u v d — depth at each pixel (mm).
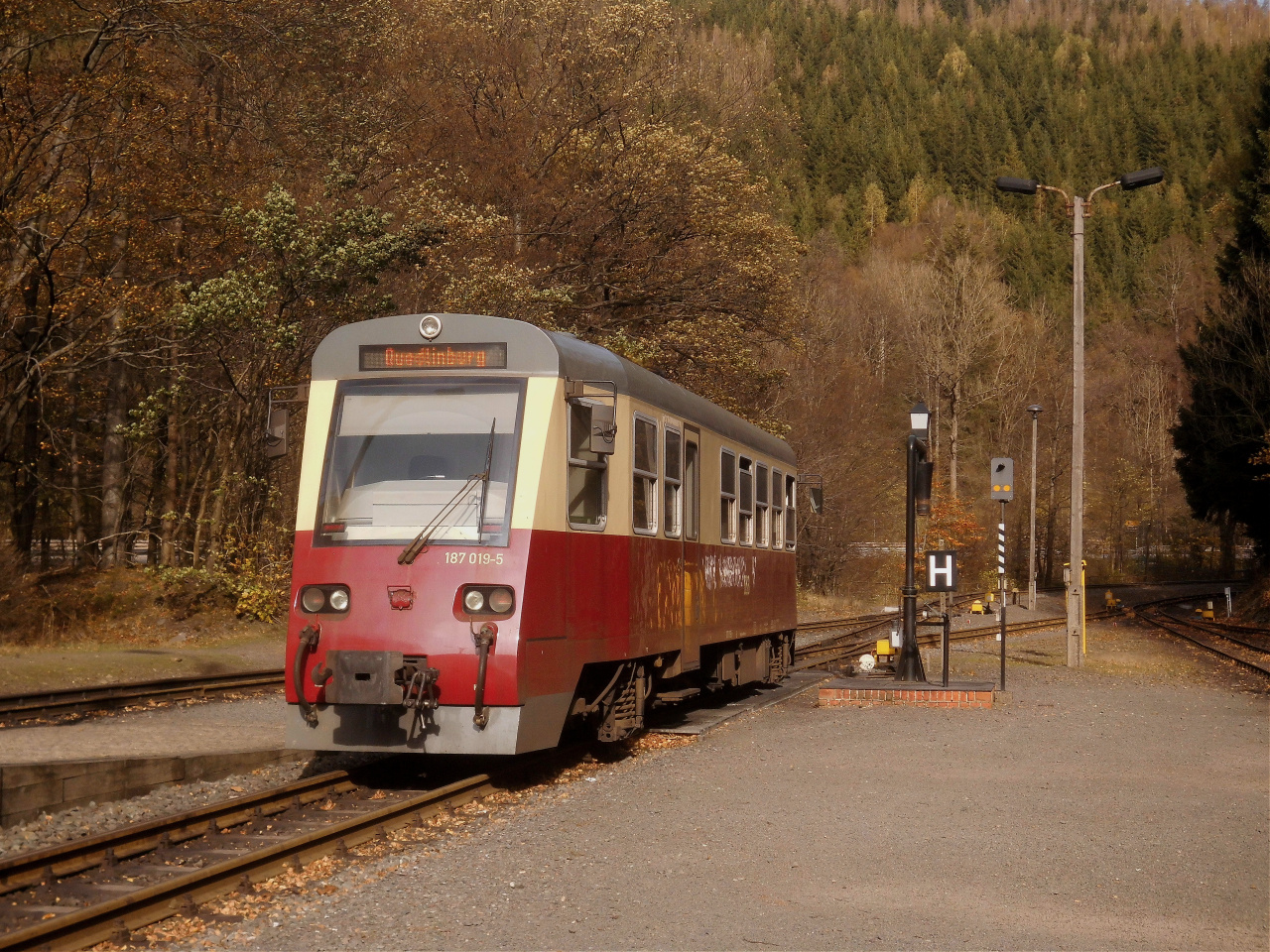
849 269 77312
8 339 25312
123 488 31328
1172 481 83250
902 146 108125
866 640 31719
